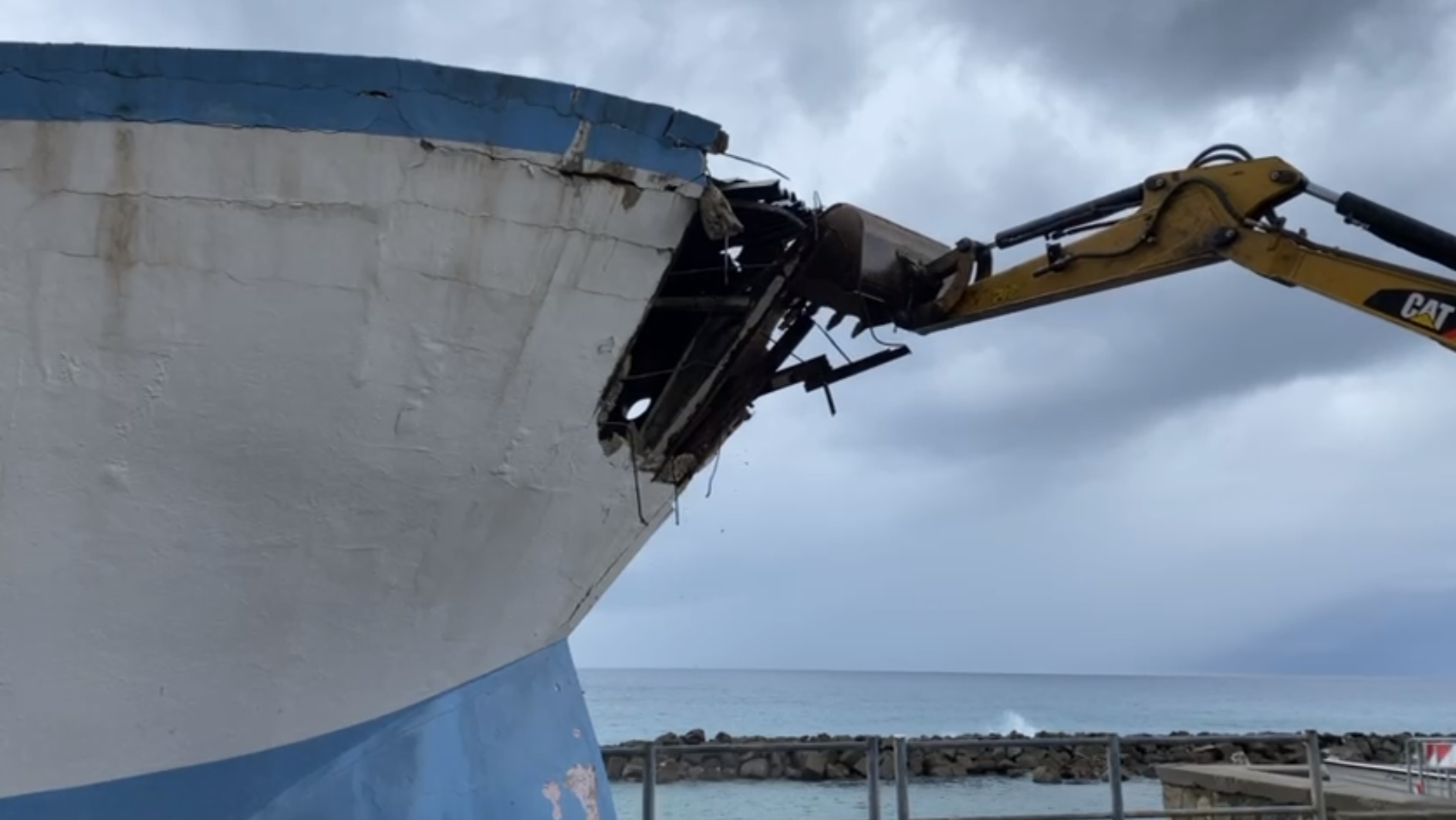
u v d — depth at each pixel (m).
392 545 4.08
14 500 3.53
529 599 4.56
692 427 4.73
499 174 3.72
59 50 3.28
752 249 4.66
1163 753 36.78
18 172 3.28
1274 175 5.13
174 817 3.84
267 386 3.69
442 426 3.98
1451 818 8.52
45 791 3.71
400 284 3.72
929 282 5.25
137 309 3.48
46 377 3.46
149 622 3.77
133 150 3.37
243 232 3.51
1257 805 10.93
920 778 33.09
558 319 4.03
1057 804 26.62
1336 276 5.05
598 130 3.82
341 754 4.11
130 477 3.63
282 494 3.83
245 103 3.43
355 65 3.52
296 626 4.00
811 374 5.09
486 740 4.40
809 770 30.86
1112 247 5.34
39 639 3.66
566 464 4.36
